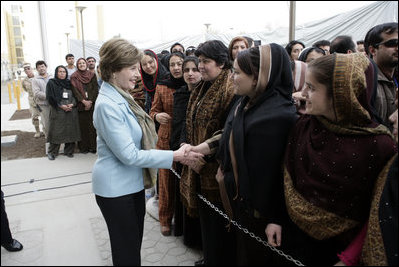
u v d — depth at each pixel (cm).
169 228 226
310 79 106
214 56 161
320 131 111
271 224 129
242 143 127
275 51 126
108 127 134
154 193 307
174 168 217
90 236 151
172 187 225
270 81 126
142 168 155
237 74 131
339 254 109
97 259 141
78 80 448
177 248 206
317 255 130
